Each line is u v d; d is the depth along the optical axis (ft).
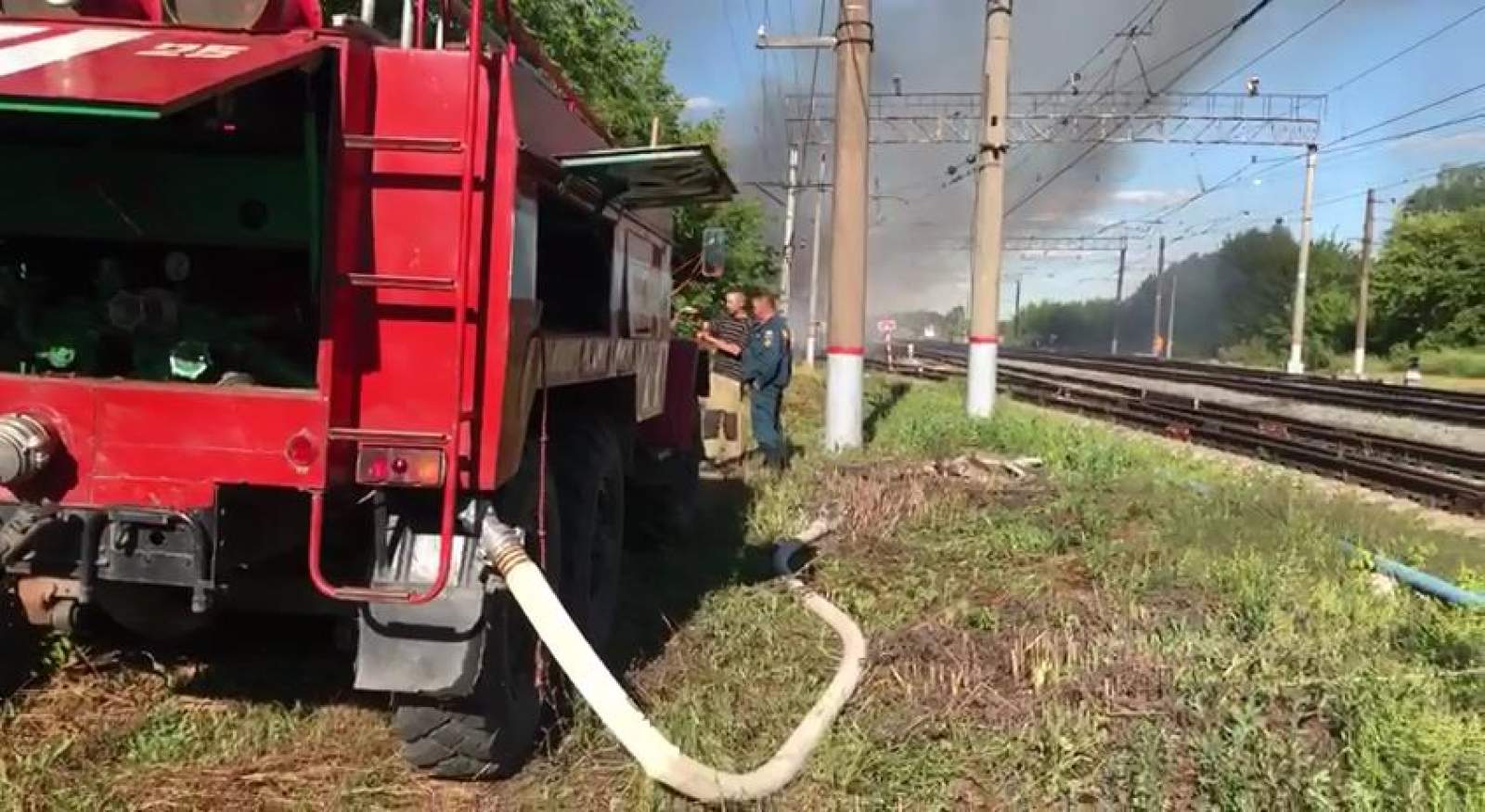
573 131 17.22
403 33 13.60
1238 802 12.89
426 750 14.21
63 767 14.10
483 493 13.55
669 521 28.17
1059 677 16.81
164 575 12.81
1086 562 25.29
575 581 17.92
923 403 72.08
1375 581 23.56
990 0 61.26
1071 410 85.35
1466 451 52.60
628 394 21.98
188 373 13.56
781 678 18.07
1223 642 18.07
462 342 12.53
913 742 15.10
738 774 13.91
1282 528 27.73
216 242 13.66
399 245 12.66
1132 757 14.02
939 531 28.63
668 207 24.03
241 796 13.87
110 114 10.16
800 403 74.08
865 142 48.24
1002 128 61.11
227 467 12.37
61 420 12.34
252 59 11.46
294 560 14.53
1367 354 232.73
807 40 50.26
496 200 12.69
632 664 18.83
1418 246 221.87
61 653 16.66
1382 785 13.30
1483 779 13.32
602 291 19.71
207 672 17.52
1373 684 15.76
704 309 63.62
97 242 14.30
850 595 23.03
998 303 61.16
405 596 12.66
